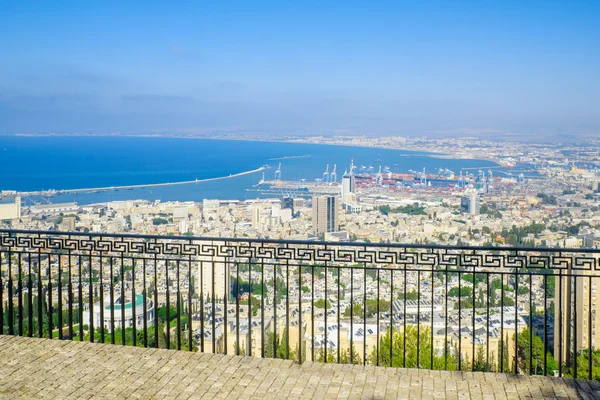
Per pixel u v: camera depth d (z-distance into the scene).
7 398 4.99
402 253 5.71
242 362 5.94
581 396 5.13
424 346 8.12
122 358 6.00
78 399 5.02
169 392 5.23
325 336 5.92
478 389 5.31
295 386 5.41
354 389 5.34
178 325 6.27
